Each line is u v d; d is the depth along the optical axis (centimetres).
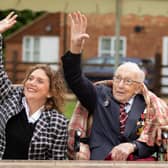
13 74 3350
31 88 669
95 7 2142
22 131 656
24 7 2105
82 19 693
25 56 4403
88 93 706
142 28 4256
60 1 2108
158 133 697
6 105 668
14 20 691
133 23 4262
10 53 4394
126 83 712
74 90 704
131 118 707
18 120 662
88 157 698
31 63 3369
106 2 2127
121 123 709
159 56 3181
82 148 700
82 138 711
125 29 4272
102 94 720
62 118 673
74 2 2128
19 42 4394
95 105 713
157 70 3172
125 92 712
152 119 704
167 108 716
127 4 2120
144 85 723
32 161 519
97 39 4281
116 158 681
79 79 699
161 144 697
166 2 2084
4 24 681
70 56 695
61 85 686
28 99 669
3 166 492
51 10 2134
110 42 4278
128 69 715
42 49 4384
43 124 664
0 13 2298
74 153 695
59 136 666
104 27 4278
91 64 3391
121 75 716
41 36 4372
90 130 714
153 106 709
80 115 718
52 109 680
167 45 4244
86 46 4297
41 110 673
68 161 523
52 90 678
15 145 653
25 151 654
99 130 709
